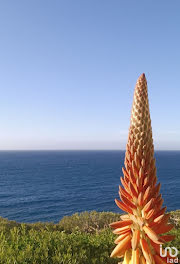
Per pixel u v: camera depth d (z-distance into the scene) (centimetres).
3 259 477
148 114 278
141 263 269
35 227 1041
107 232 760
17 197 6988
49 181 10125
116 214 1175
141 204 265
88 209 5600
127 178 285
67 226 1065
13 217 5006
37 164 19000
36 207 5841
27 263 487
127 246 275
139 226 271
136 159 268
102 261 527
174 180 9994
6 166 17088
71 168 15662
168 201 6116
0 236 594
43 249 539
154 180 280
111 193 7481
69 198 6831
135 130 274
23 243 563
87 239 636
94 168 15675
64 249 557
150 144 277
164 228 271
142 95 273
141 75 278
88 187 8638
